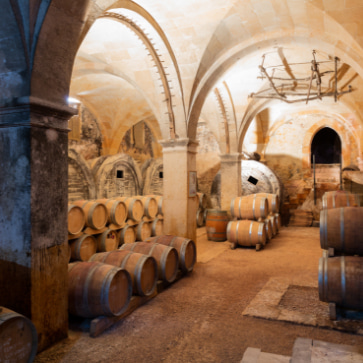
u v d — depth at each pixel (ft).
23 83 10.24
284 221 40.06
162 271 17.08
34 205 10.55
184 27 18.92
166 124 22.44
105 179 30.94
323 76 28.32
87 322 13.29
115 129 39.19
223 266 21.93
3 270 10.86
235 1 16.98
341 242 15.28
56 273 11.43
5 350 8.57
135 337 12.16
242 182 39.73
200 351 11.19
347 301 12.96
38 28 9.88
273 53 24.16
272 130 45.65
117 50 20.48
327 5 16.33
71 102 34.96
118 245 25.68
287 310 14.28
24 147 10.44
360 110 30.27
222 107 33.04
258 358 9.82
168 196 22.86
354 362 9.24
